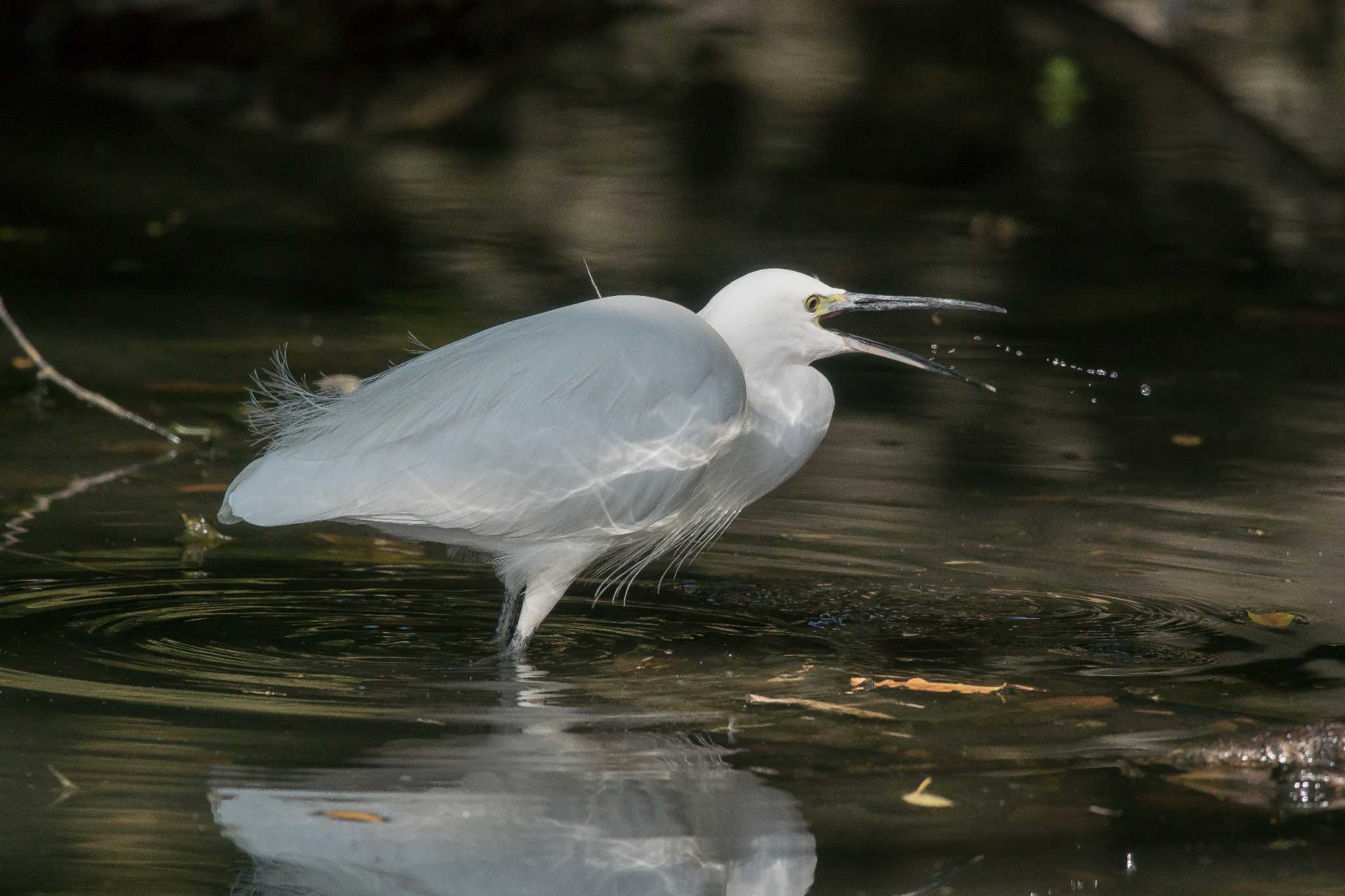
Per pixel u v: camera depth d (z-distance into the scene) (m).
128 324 16.89
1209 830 6.76
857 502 11.97
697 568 10.55
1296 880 6.32
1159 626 9.43
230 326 16.86
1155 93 32.22
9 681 8.23
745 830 6.69
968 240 22.16
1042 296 19.17
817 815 6.85
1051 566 10.54
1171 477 12.64
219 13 33.78
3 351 15.76
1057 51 35.72
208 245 20.80
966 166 27.33
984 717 7.99
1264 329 17.86
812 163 27.56
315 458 9.01
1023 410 14.66
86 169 25.11
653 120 31.14
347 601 9.86
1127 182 26.09
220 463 12.55
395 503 8.92
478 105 32.06
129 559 10.41
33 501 11.51
